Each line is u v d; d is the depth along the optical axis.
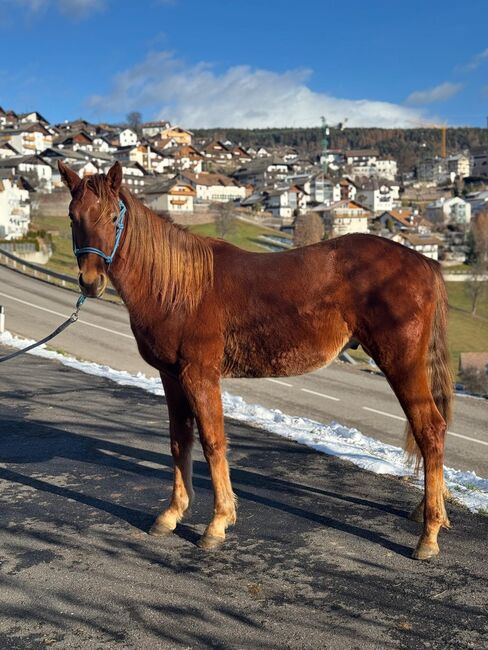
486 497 5.62
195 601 3.98
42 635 3.65
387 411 13.44
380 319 4.44
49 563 4.50
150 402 9.92
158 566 4.44
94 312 25.09
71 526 5.13
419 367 4.46
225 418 8.84
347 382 16.84
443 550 4.62
